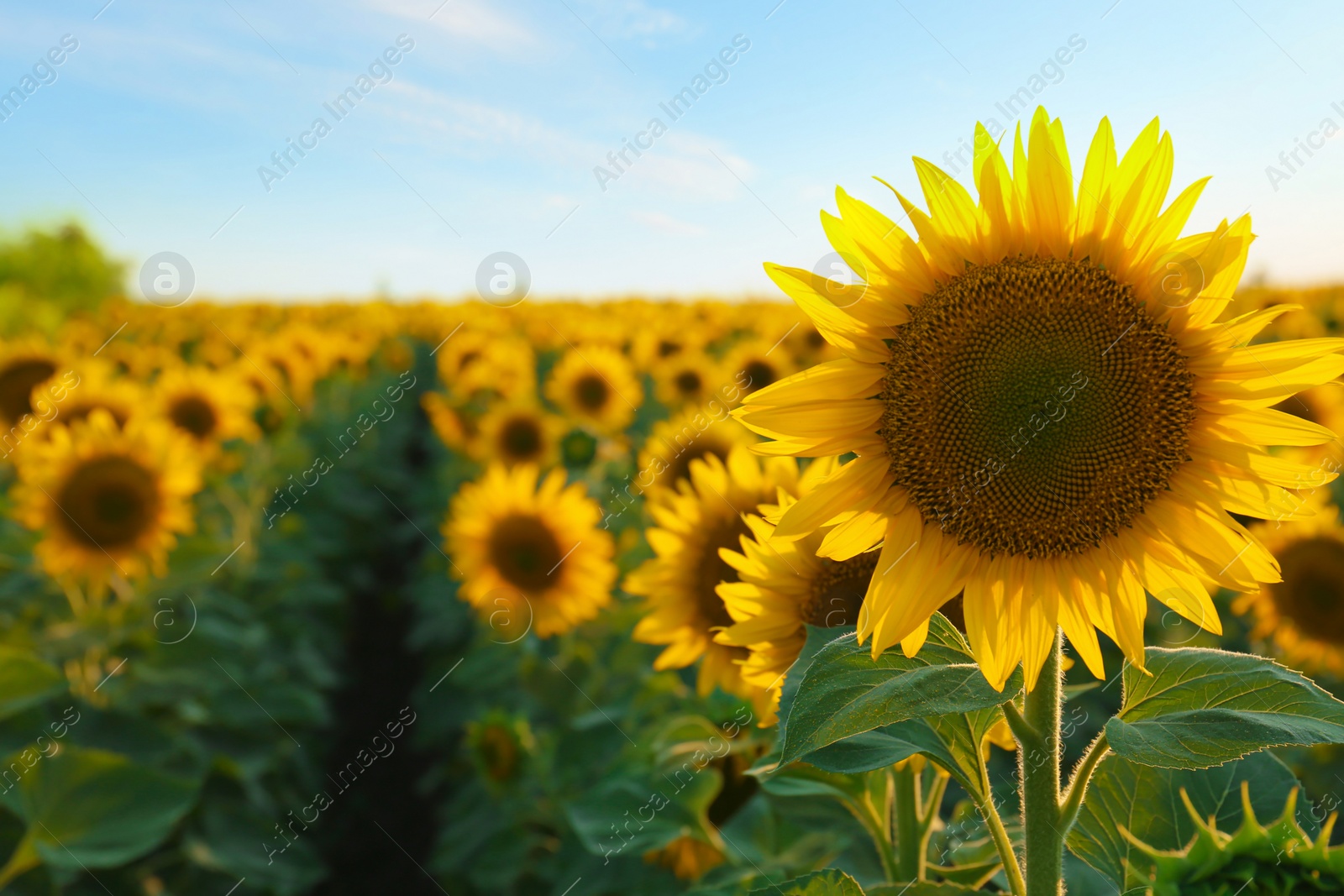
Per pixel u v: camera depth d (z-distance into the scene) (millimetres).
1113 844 1823
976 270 1764
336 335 20844
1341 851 1289
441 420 11781
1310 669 4469
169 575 5688
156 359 13727
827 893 1567
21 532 6137
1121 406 1698
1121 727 1433
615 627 5871
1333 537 4457
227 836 5336
